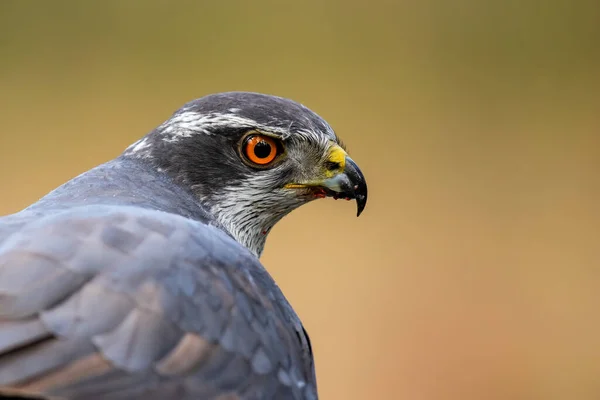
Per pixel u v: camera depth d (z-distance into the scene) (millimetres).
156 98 15859
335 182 6719
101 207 5184
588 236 15211
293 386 5047
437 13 16875
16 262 4512
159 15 16188
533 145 16219
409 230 14961
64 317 4316
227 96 6605
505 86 16656
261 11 16438
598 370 13852
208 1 16328
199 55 16109
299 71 16312
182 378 4445
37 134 15422
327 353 13523
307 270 14039
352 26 16516
